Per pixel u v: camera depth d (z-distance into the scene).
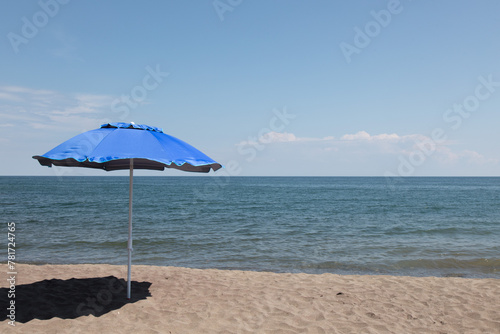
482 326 4.42
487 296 5.71
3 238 12.94
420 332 4.24
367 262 9.60
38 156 4.19
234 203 32.22
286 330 4.21
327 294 5.71
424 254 10.59
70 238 13.02
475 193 51.97
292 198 40.28
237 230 15.49
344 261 9.71
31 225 16.55
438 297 5.65
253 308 4.94
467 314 4.86
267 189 67.31
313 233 14.75
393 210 25.61
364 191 58.97
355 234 14.54
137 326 4.18
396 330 4.28
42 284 5.86
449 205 30.22
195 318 4.52
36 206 27.28
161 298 5.33
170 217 20.50
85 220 18.64
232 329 4.20
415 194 49.34
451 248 11.52
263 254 10.60
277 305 5.10
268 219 19.78
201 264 9.39
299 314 4.75
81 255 10.34
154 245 11.91
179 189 66.69
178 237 13.51
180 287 5.99
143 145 4.21
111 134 4.36
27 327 4.05
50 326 4.10
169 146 4.46
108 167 5.58
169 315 4.59
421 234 14.59
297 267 9.10
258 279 6.72
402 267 9.12
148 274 6.94
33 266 7.48
